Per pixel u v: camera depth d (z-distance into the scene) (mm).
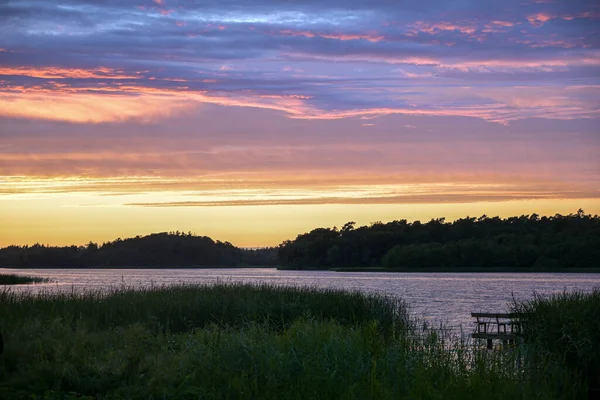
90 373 11258
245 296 23531
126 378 11133
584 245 156625
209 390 10570
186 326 19984
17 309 19594
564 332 14117
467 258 164875
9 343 12805
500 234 175000
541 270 156250
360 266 192375
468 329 29328
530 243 164750
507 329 29984
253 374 11188
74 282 80812
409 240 190625
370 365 11430
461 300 53719
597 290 17141
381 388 10453
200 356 12094
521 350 12633
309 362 11406
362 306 22578
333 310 21906
